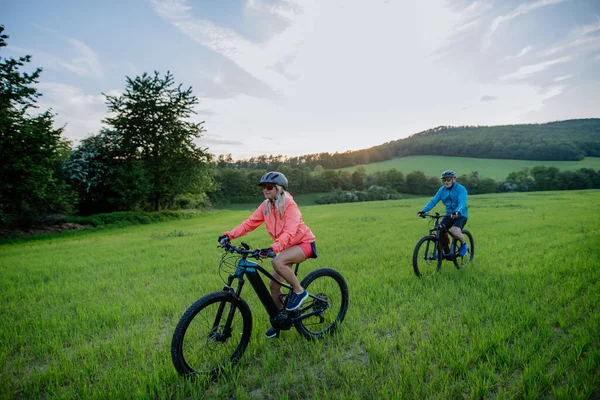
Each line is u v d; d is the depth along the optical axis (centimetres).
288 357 347
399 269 662
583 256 692
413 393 268
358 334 385
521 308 415
